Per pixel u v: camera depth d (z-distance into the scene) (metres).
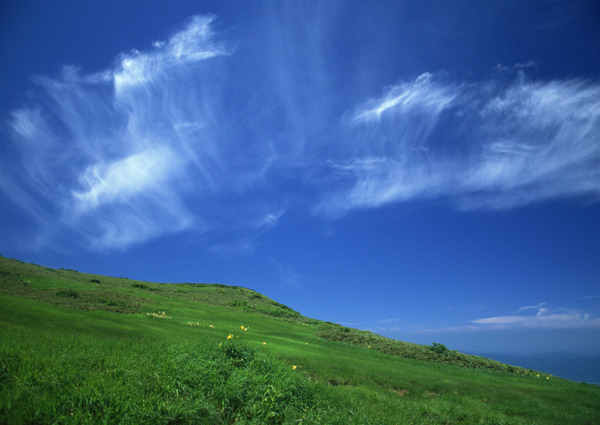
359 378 17.34
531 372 30.44
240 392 7.91
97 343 10.80
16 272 35.97
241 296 62.56
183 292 53.91
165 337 18.88
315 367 18.11
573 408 16.98
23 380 6.40
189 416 6.43
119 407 6.05
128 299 34.62
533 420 13.72
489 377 24.80
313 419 7.82
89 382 6.64
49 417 5.56
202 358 9.36
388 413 10.38
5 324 13.60
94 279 45.56
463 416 12.33
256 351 10.99
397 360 27.67
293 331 36.78
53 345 9.38
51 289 31.83
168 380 7.57
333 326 47.84
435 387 18.09
